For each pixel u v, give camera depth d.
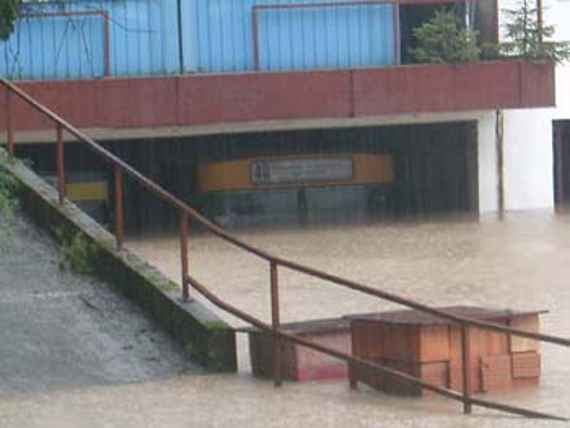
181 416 11.41
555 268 22.17
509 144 30.95
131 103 27.03
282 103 27.59
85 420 11.25
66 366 13.10
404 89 27.95
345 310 18.16
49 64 27.56
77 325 14.08
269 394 12.35
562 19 30.17
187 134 29.05
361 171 31.48
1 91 26.27
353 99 27.73
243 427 10.98
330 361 13.05
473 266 22.59
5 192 15.47
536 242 25.52
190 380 12.99
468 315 12.16
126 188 30.64
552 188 31.20
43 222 16.38
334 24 28.78
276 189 31.06
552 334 15.66
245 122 27.56
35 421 11.19
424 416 11.35
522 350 12.45
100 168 29.73
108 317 14.38
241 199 30.91
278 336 12.75
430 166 31.80
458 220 29.77
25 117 26.36
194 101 27.27
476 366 12.24
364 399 12.10
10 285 14.91
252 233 28.20
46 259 15.64
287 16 28.64
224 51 28.55
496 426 10.98
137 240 27.50
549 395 12.27
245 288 20.36
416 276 21.41
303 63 28.73
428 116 28.83
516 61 28.30
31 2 22.42
